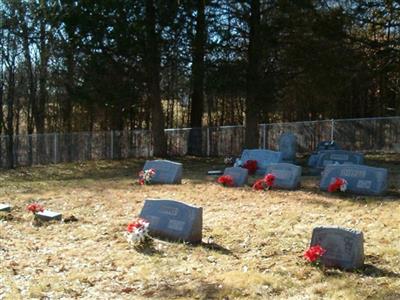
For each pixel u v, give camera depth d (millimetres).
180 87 36125
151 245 9008
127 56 26078
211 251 8688
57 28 28188
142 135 30516
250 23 26250
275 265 7781
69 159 28547
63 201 13781
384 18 26281
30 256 8547
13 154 27062
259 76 26469
